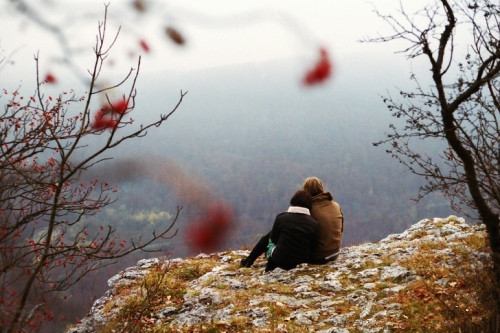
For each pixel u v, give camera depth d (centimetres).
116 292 834
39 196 301
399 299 619
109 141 213
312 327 598
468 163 405
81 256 273
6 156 274
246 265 872
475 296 535
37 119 276
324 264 820
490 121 394
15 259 258
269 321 625
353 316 608
